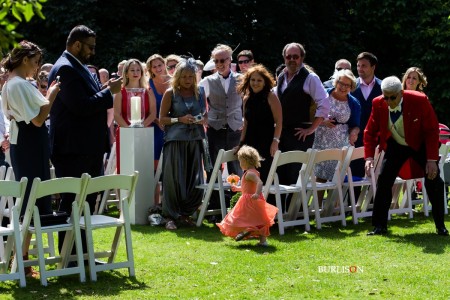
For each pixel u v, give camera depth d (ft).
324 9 78.84
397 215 35.09
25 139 22.72
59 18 65.77
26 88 22.26
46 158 23.06
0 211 26.30
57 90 22.35
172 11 69.87
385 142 29.22
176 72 31.32
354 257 25.39
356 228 31.37
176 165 31.24
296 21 75.87
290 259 25.07
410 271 23.44
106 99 23.30
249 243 27.76
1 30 13.43
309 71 31.91
